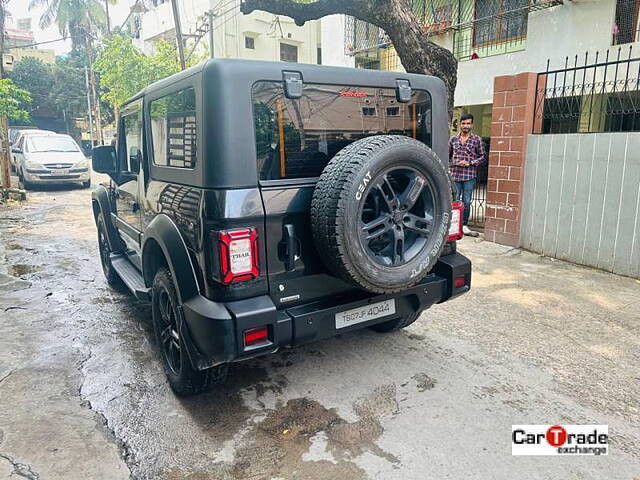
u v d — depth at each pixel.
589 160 5.47
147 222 3.48
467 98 11.74
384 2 6.22
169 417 2.79
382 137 2.58
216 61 2.38
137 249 3.97
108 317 4.29
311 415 2.79
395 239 2.62
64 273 5.62
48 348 3.66
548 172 5.93
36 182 12.48
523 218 6.31
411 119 3.16
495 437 2.58
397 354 3.54
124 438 2.60
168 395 3.02
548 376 3.21
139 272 4.13
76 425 2.70
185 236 2.67
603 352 3.54
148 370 3.34
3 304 4.59
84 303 4.64
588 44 9.48
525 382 3.13
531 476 2.29
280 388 3.09
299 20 6.67
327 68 2.73
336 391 3.05
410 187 2.65
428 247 2.75
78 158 13.09
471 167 6.88
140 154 3.54
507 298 4.64
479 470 2.33
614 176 5.25
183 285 2.62
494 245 6.58
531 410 2.82
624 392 3.01
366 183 2.42
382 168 2.48
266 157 2.54
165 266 3.12
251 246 2.41
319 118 2.73
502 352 3.55
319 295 2.72
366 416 2.78
